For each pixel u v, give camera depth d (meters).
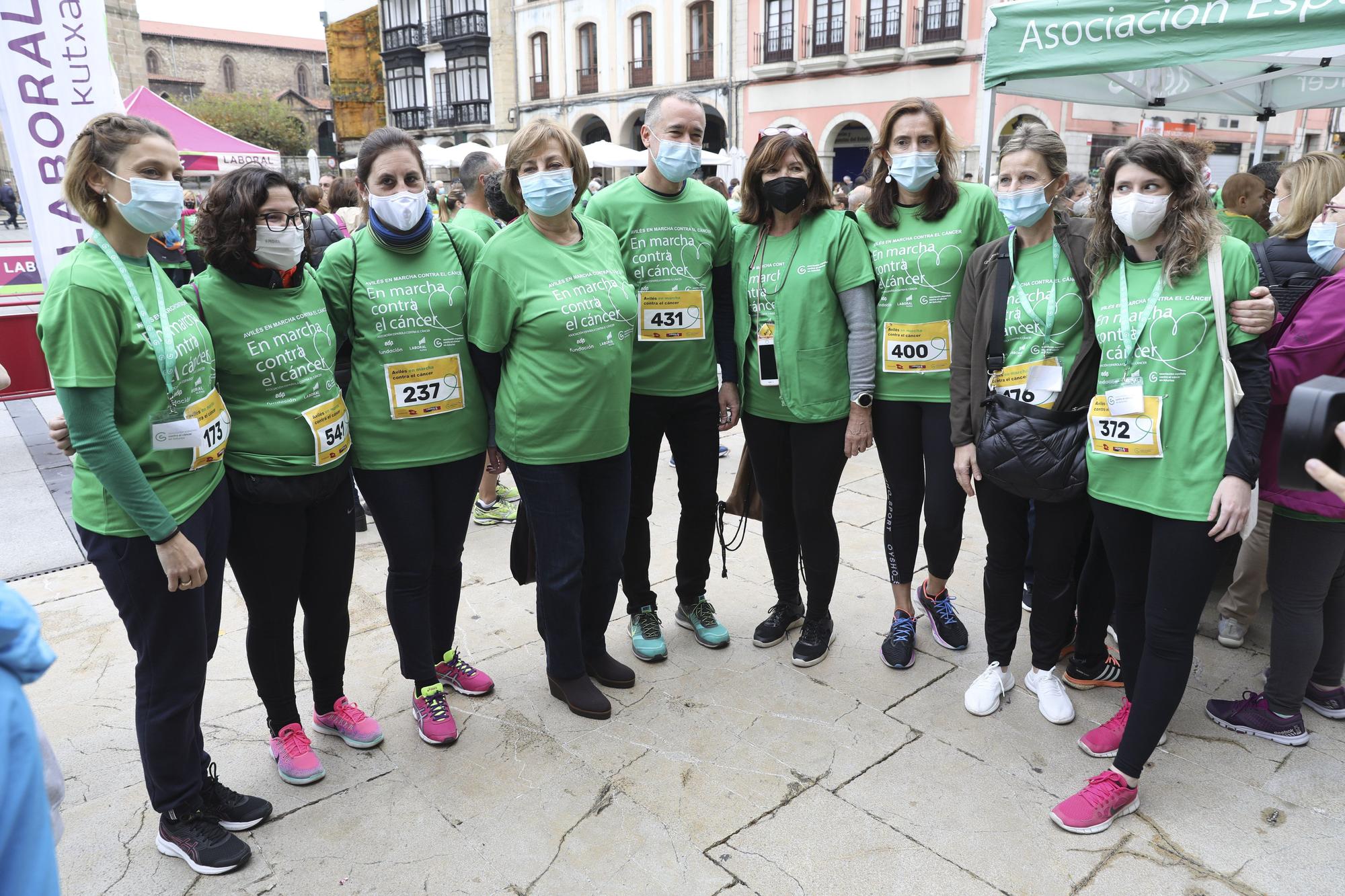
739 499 3.17
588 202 2.90
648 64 23.45
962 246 2.71
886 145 2.73
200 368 1.96
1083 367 2.27
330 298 2.37
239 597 3.69
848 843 2.16
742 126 21.91
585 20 24.58
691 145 2.68
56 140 4.12
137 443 1.86
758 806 2.30
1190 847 2.12
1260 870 2.04
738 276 2.87
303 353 2.18
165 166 1.81
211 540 2.05
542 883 2.05
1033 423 2.35
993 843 2.15
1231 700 2.70
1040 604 2.62
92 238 1.84
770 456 2.96
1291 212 2.64
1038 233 2.42
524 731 2.67
